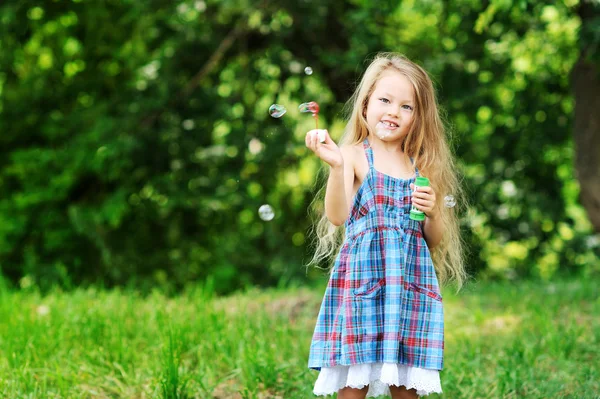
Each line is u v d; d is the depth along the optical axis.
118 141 9.05
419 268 2.91
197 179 9.62
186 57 9.55
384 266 2.86
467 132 9.48
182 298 6.25
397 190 2.93
